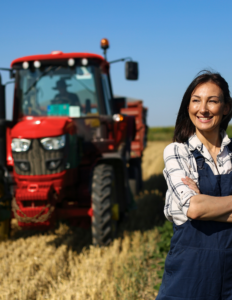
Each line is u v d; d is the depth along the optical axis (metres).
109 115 4.85
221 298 1.63
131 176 7.46
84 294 3.15
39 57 4.69
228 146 1.79
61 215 4.30
